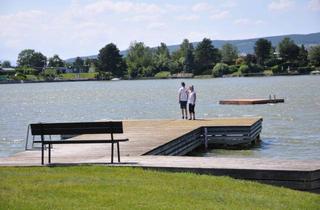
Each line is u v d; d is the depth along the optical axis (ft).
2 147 98.99
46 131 50.29
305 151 85.35
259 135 100.22
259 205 35.01
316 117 144.87
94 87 519.19
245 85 429.38
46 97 335.06
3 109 224.33
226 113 163.63
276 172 43.39
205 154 81.97
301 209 35.12
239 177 44.47
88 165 48.11
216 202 34.88
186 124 92.48
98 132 49.44
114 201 33.65
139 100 262.88
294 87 364.38
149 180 40.65
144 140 71.46
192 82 559.38
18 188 36.83
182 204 33.58
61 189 36.60
